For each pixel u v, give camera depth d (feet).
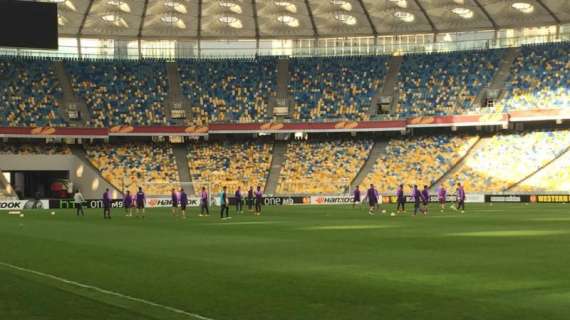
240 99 315.78
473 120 290.76
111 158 296.51
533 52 308.19
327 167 295.48
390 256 75.97
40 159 281.33
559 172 267.18
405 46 326.44
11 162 278.46
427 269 64.23
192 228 130.11
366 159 298.15
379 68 323.37
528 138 288.92
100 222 155.02
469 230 117.70
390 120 299.17
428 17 301.63
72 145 301.63
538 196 256.93
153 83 317.42
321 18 304.91
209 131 302.86
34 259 75.05
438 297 48.73
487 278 57.88
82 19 296.51
